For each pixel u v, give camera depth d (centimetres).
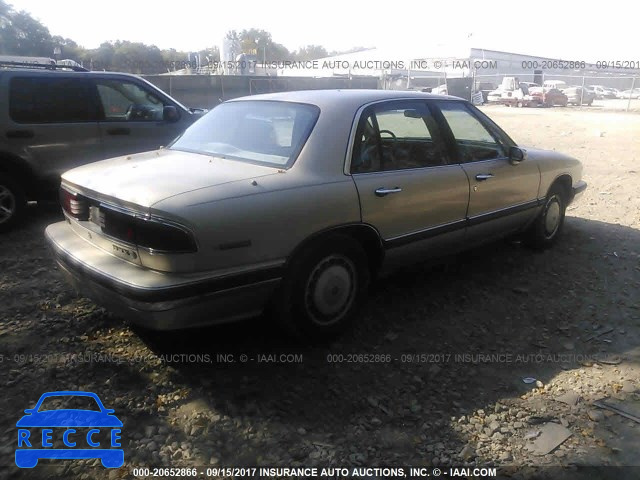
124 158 410
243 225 312
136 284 300
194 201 304
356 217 366
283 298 344
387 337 394
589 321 432
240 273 314
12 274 482
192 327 315
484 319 429
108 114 670
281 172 349
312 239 345
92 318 403
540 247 576
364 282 389
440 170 429
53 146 629
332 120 378
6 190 603
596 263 550
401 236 402
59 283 464
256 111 421
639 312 448
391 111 414
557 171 559
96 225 348
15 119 602
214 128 432
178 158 391
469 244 475
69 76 640
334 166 364
